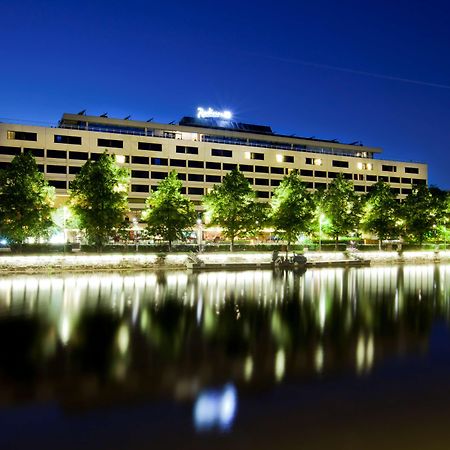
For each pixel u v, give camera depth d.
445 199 88.75
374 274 49.66
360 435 9.79
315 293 32.22
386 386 12.64
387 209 78.88
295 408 11.13
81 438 9.63
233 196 66.25
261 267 57.78
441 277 45.91
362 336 18.64
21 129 94.75
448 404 11.41
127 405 11.34
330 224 78.00
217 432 9.88
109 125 106.38
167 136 111.62
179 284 37.78
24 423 10.35
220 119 128.00
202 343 17.39
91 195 55.19
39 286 35.94
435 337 18.48
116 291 32.81
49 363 14.73
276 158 120.81
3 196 51.47
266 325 20.77
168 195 63.47
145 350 16.33
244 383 12.88
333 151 133.12
